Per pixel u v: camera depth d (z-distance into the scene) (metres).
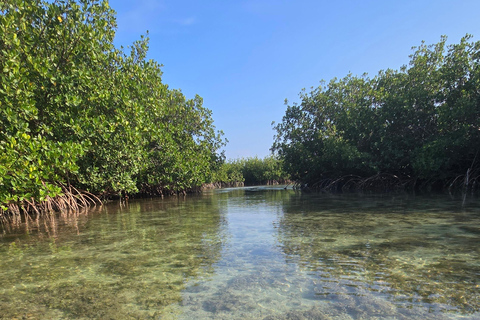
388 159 16.16
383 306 2.26
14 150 6.84
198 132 21.05
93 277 3.16
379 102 16.81
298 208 9.02
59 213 9.71
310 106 20.88
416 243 4.05
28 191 7.65
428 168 13.66
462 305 2.24
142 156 13.81
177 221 7.07
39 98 8.67
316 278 2.91
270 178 48.88
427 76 15.62
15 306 2.48
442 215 6.34
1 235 5.98
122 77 11.01
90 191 12.66
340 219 6.42
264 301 2.45
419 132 16.06
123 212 9.60
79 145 8.07
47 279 3.13
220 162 23.92
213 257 3.79
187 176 17.84
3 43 7.44
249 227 5.91
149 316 2.24
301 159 20.56
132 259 3.80
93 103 9.69
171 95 18.92
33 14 8.34
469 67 13.18
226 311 2.29
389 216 6.54
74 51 8.89
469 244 3.91
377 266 3.17
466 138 12.70
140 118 10.58
